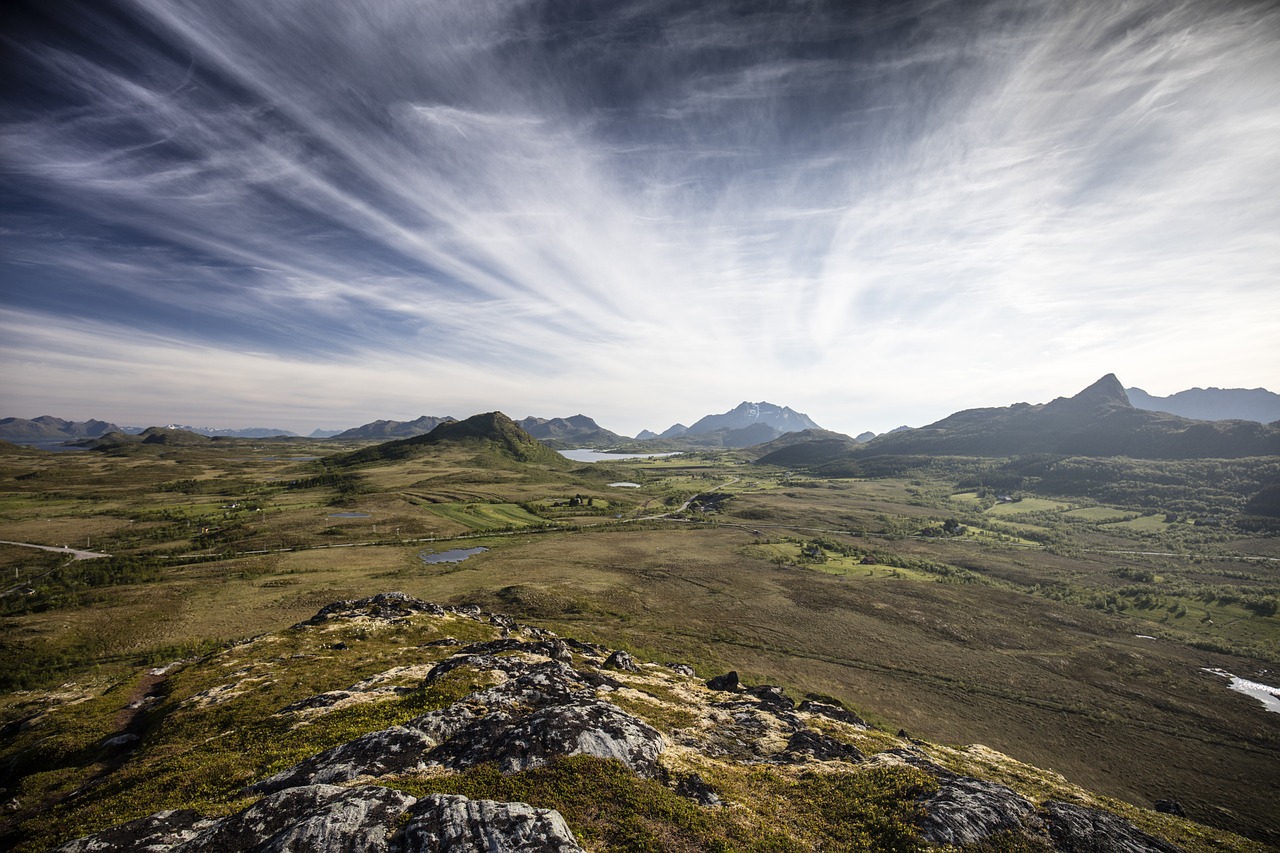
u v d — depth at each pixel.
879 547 173.38
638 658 79.31
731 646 89.81
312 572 124.25
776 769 27.52
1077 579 136.12
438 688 34.16
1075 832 21.52
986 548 172.25
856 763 29.20
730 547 169.25
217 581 113.75
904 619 106.25
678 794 22.16
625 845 17.94
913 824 21.42
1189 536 177.25
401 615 70.31
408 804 17.61
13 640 78.56
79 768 32.50
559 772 21.44
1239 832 47.97
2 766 35.69
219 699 41.34
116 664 72.06
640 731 26.39
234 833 16.03
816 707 50.22
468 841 15.80
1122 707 72.62
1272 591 120.69
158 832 17.08
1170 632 101.12
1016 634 99.50
